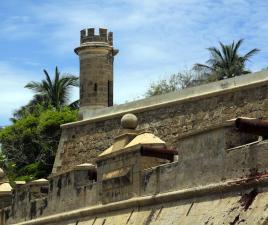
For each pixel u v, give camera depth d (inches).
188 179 959.0
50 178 1307.8
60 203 1267.2
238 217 842.2
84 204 1197.1
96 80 1866.4
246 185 849.5
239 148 874.8
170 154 1074.1
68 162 1716.3
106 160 1143.6
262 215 806.5
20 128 2512.3
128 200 1071.6
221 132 906.7
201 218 904.3
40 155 2474.2
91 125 1683.1
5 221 1466.5
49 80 2878.9
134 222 1043.9
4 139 2524.6
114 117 1622.8
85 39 1888.5
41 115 2524.6
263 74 1300.4
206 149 930.7
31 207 1366.9
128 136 1139.3
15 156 2512.3
